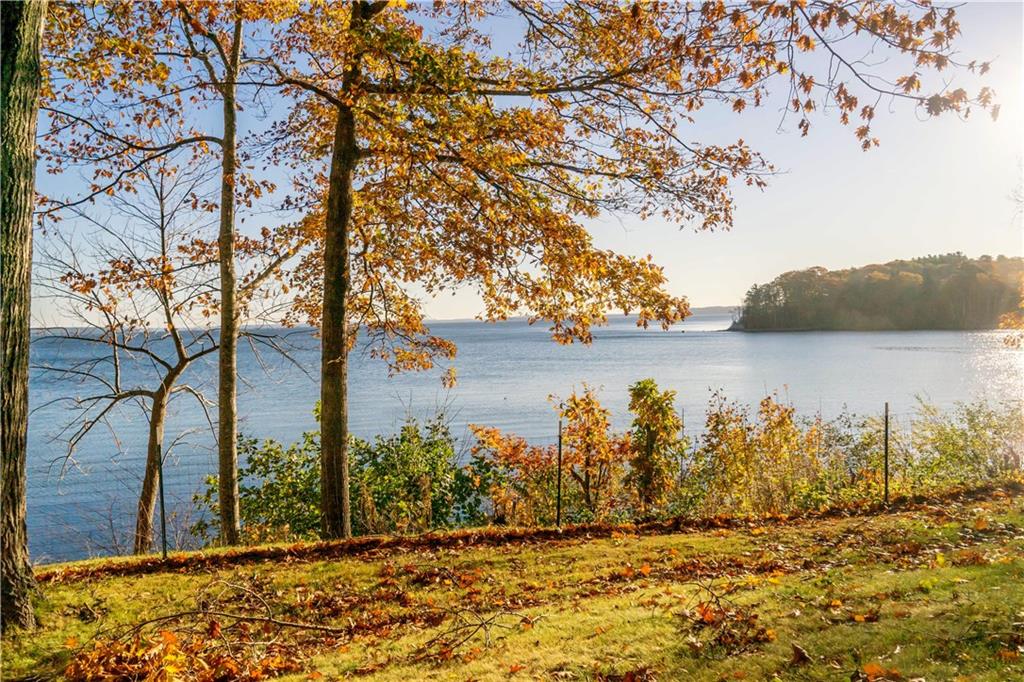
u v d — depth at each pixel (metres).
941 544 9.41
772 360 89.00
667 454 16.58
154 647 6.32
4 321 6.72
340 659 6.60
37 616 7.19
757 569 8.83
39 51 6.94
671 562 9.54
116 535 20.02
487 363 94.75
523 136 10.84
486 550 10.28
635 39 10.45
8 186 6.61
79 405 15.52
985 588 6.19
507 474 16.44
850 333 160.75
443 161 11.38
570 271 11.30
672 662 5.27
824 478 16.16
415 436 16.58
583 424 15.92
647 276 11.45
